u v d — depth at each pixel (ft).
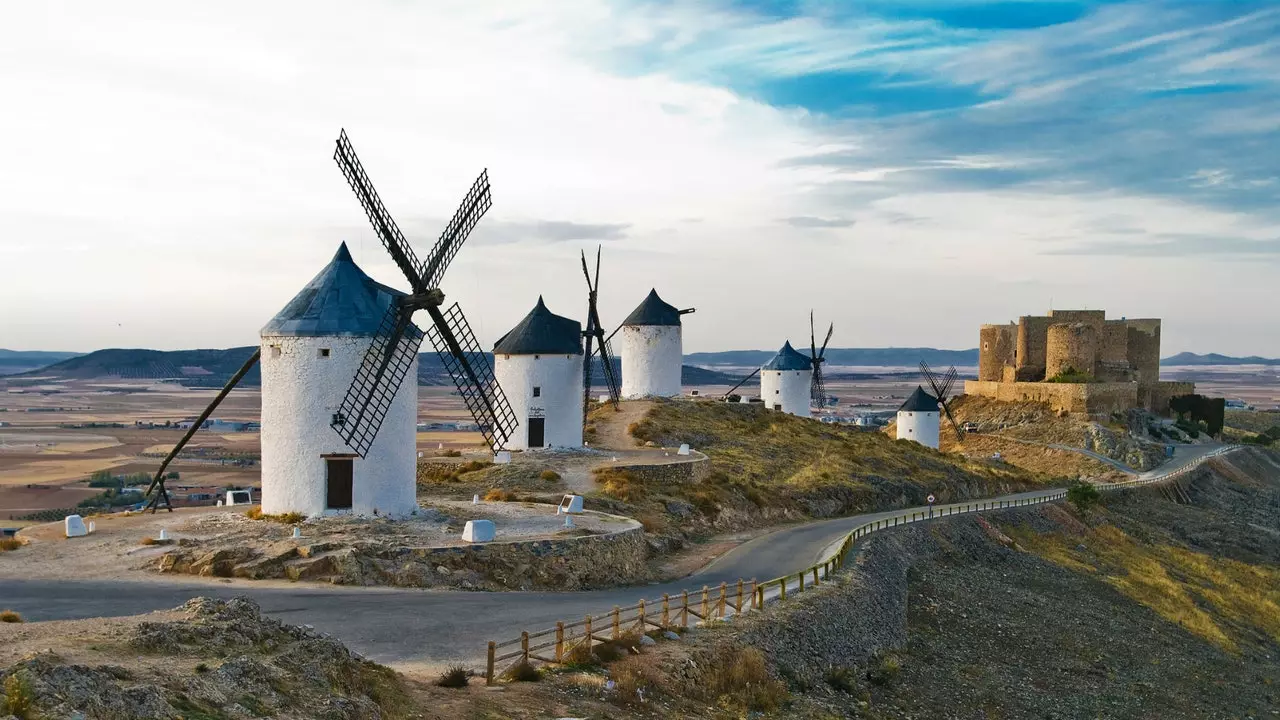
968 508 236.22
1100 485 310.65
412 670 77.30
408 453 138.92
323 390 131.85
